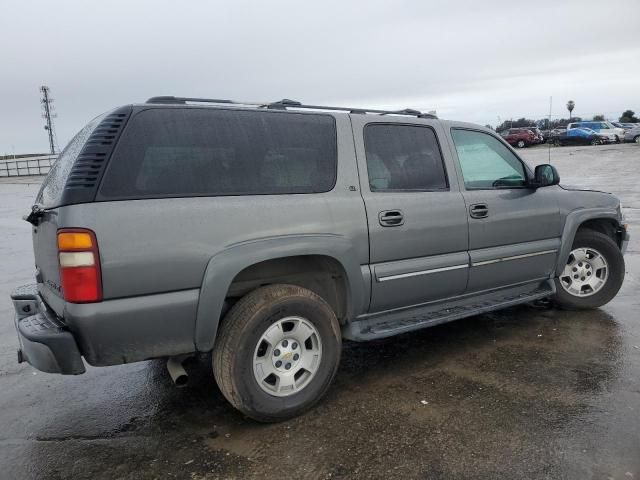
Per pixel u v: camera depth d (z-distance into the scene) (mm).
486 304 4543
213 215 3104
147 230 2904
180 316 3018
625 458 2834
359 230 3656
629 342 4473
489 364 4145
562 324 5000
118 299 2857
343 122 3820
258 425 3359
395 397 3648
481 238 4375
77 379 4215
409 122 4180
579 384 3717
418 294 4059
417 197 3996
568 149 37062
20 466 3002
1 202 22453
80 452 3129
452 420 3301
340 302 3783
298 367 3428
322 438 3166
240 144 3334
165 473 2885
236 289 3451
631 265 7242
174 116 3158
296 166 3523
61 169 3396
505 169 4738
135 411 3627
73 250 2756
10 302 6555
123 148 2943
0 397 3920
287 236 3340
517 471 2762
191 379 4129
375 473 2799
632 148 34375
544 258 4883
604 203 5332
